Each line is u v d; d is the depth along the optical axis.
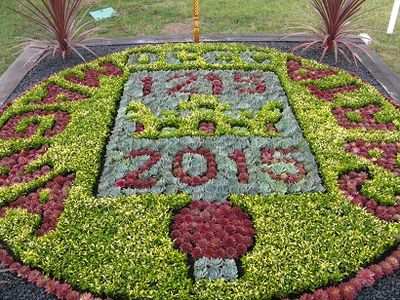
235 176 3.50
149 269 2.79
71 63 5.40
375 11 6.80
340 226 3.07
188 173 3.54
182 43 5.65
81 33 5.87
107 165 3.65
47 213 3.24
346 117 4.23
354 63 5.32
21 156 3.83
